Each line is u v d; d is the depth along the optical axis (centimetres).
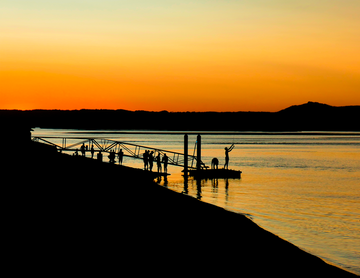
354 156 9256
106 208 2111
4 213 1859
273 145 14800
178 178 4681
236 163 7212
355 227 2314
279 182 4519
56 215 1856
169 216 2033
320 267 1423
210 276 1151
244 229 1912
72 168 4112
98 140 16675
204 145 14525
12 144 4325
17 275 1041
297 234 2130
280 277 1233
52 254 1245
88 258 1222
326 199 3356
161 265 1206
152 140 18588
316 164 7075
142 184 3281
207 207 2436
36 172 3669
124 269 1138
